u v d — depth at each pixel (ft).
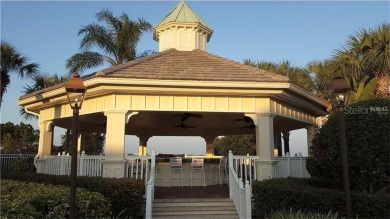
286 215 25.25
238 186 32.14
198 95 36.35
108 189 29.37
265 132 36.55
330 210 24.70
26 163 63.00
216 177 47.52
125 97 35.37
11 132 118.42
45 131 45.03
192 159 45.68
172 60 42.09
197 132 65.98
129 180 30.91
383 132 26.86
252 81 34.45
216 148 152.56
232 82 34.27
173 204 33.04
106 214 22.80
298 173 43.24
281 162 39.68
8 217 14.74
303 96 39.93
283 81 34.83
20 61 66.59
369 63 52.13
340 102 23.25
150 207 29.68
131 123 56.90
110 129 34.91
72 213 19.38
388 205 24.88
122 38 72.18
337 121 29.86
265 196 29.89
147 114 46.57
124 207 29.71
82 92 23.40
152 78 33.35
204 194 37.24
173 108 35.83
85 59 70.28
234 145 139.74
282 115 39.68
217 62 42.29
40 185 24.49
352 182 32.96
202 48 53.42
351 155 27.84
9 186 22.74
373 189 30.40
